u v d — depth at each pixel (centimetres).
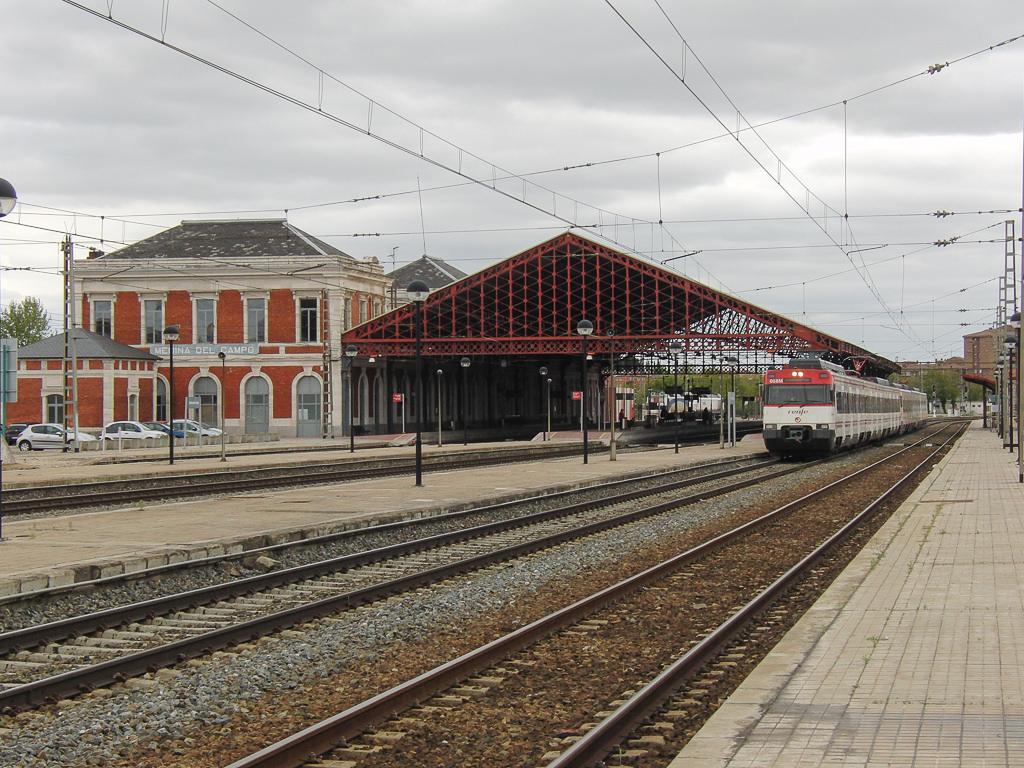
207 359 7812
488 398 10356
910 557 1733
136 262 7862
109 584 1523
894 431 7981
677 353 7969
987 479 3647
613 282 7862
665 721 907
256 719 927
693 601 1491
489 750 840
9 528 2081
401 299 9912
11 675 1074
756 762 736
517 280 7938
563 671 1094
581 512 2753
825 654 1051
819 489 3241
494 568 1812
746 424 11300
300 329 7769
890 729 802
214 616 1387
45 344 7269
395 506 2583
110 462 4947
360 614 1398
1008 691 905
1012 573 1558
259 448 6103
